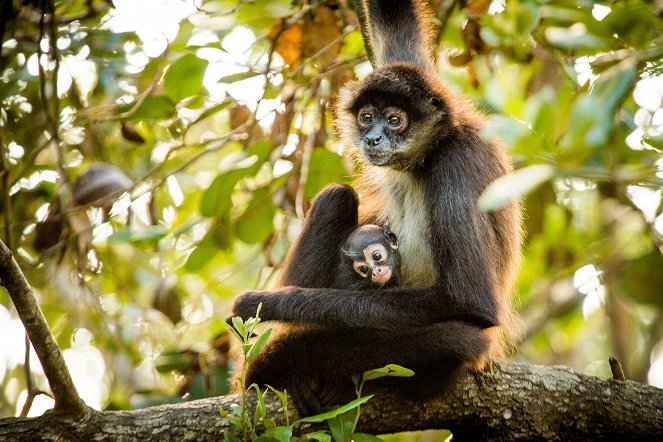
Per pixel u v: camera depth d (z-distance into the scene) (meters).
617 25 12.26
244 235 14.45
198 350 13.84
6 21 13.48
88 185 14.02
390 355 10.40
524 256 15.30
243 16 14.88
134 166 16.53
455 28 15.44
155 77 13.55
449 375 10.34
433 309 10.93
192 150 17.02
